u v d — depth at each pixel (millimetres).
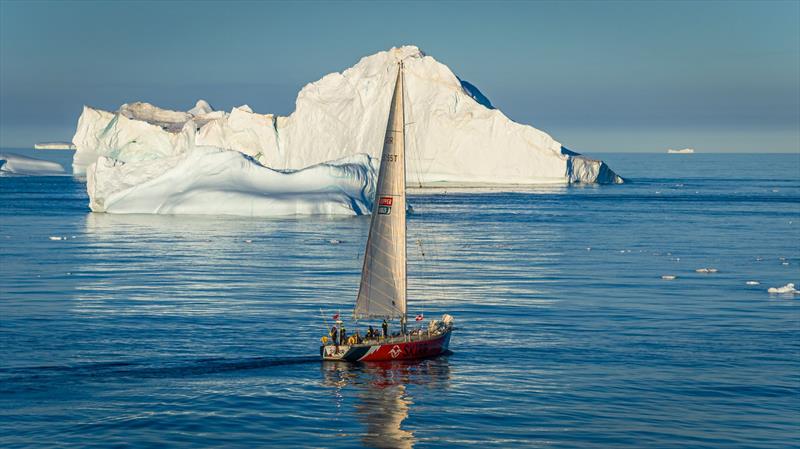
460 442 58125
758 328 92062
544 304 106188
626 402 66250
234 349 80875
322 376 72312
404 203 76000
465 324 93938
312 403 65438
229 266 138625
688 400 66812
